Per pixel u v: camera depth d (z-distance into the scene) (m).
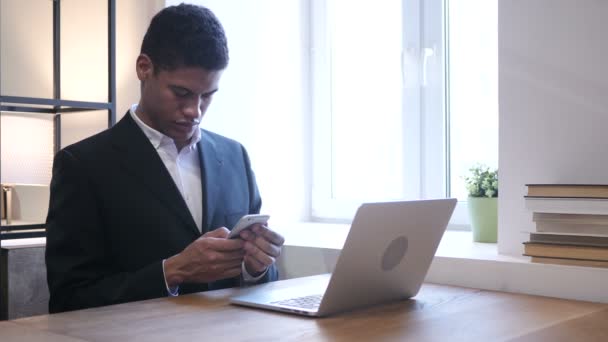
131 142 1.66
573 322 1.25
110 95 2.27
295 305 1.33
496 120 2.36
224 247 1.46
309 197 2.82
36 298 2.03
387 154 2.63
